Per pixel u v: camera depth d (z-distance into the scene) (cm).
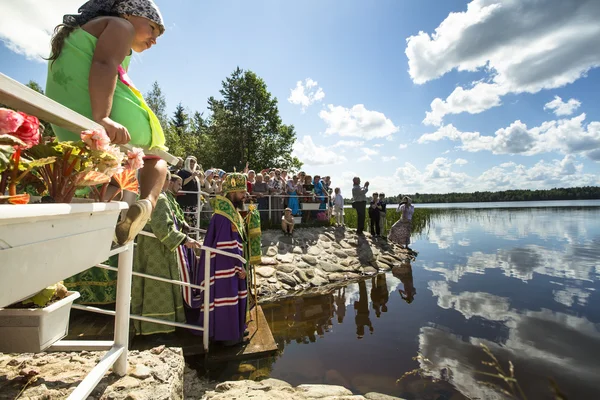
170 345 333
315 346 421
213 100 3011
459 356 388
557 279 761
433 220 3042
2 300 73
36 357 204
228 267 351
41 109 90
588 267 881
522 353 391
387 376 342
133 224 142
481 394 309
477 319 515
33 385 164
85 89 143
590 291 659
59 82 145
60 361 197
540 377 337
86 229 112
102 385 170
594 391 310
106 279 347
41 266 88
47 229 89
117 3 150
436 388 319
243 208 386
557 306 570
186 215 654
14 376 175
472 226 2322
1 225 71
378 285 762
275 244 895
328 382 329
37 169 112
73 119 107
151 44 167
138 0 153
